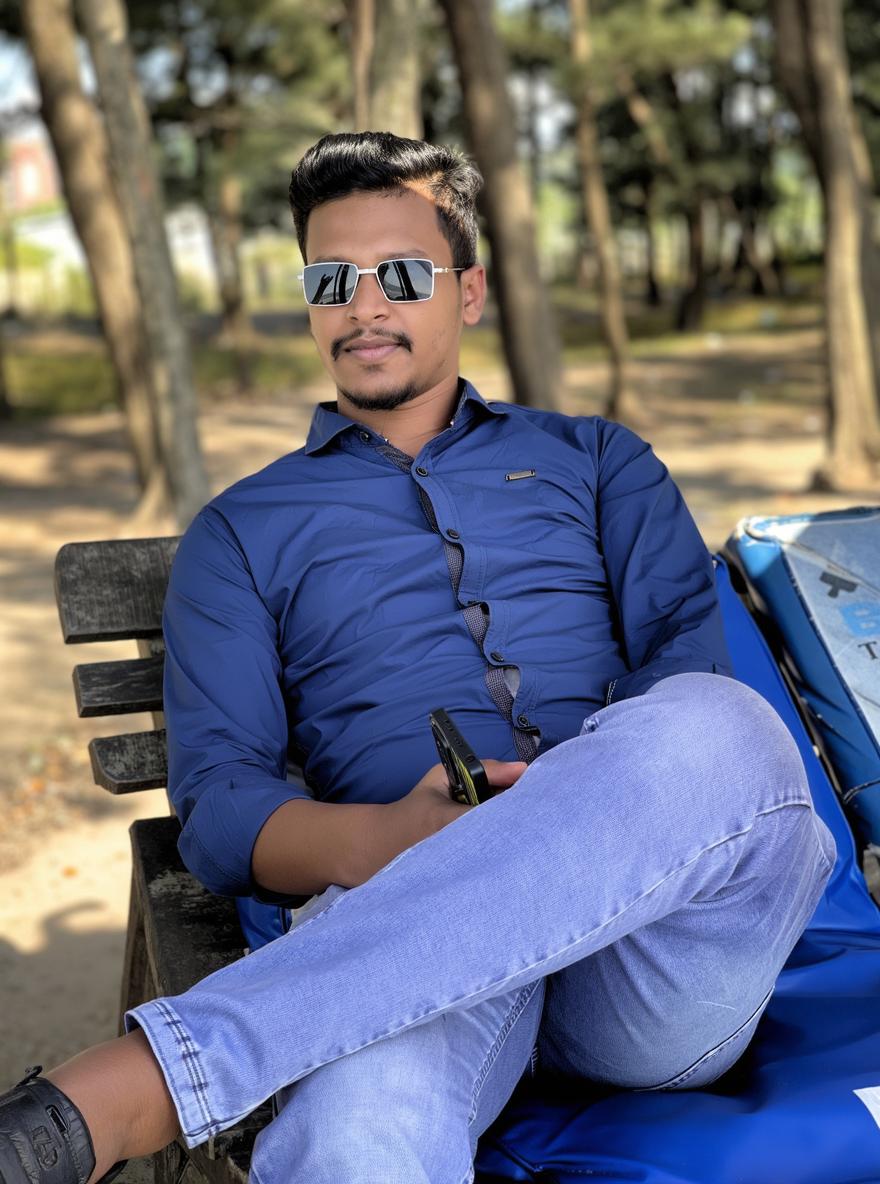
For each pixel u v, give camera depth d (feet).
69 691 19.88
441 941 4.95
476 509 6.91
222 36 65.67
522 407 7.61
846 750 7.55
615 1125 5.35
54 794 15.67
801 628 7.86
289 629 6.75
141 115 22.12
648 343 88.07
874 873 7.39
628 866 5.05
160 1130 4.86
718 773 5.18
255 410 61.41
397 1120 4.80
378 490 6.95
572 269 159.94
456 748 5.51
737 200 120.26
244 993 4.91
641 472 7.26
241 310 73.72
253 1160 4.87
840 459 34.14
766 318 91.50
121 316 30.91
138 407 30.99
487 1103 5.36
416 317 6.88
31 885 13.33
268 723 6.51
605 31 53.83
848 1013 6.04
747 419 50.52
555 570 6.93
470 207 7.23
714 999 5.40
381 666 6.56
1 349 63.31
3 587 27.43
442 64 68.64
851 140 34.24
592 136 54.44
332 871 5.68
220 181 67.82
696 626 6.75
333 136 7.00
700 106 95.35
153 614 7.86
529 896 5.00
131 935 7.56
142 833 7.57
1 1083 9.68
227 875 5.98
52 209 114.21
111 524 34.73
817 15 33.71
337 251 6.86
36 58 30.91
